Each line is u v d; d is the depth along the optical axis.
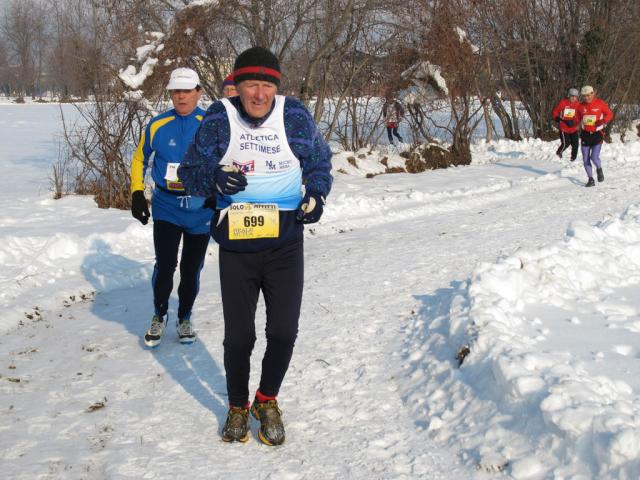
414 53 16.19
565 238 6.17
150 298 6.30
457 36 16.14
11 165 16.62
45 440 3.52
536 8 21.56
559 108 14.77
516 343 3.75
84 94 11.98
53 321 5.67
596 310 4.73
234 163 3.18
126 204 11.14
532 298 4.86
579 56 21.25
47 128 29.66
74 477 3.13
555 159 17.41
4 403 4.01
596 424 2.79
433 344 4.29
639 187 12.19
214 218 3.29
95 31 12.07
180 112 4.72
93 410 3.88
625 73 22.20
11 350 4.97
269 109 3.18
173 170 4.67
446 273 6.45
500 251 7.31
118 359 4.69
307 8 13.87
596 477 2.68
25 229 9.00
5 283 6.59
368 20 14.55
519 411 3.19
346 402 3.83
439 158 16.28
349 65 15.67
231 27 13.70
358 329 4.96
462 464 3.07
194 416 3.75
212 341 4.96
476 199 11.47
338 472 3.09
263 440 3.38
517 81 22.23
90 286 6.66
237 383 3.39
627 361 3.75
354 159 14.81
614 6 21.56
